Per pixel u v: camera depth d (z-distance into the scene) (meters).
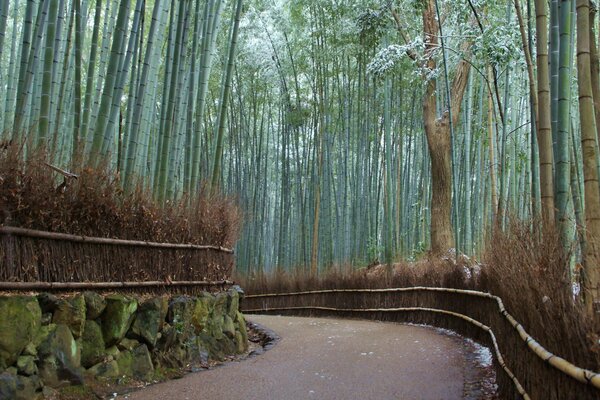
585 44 2.57
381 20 9.61
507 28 7.73
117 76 4.62
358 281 9.95
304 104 14.30
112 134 4.60
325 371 4.25
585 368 1.85
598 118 3.26
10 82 6.33
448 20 10.13
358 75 12.77
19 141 3.31
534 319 2.51
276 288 12.46
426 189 13.13
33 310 2.96
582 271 2.36
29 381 2.86
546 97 3.20
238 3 6.60
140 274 4.08
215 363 4.68
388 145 10.49
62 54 7.09
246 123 14.98
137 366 3.77
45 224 3.24
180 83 5.86
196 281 4.87
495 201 9.07
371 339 6.08
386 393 3.56
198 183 6.08
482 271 5.73
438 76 10.06
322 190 13.52
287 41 13.05
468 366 4.42
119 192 3.92
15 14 7.80
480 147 11.41
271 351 5.34
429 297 8.02
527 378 2.69
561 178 2.89
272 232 21.31
